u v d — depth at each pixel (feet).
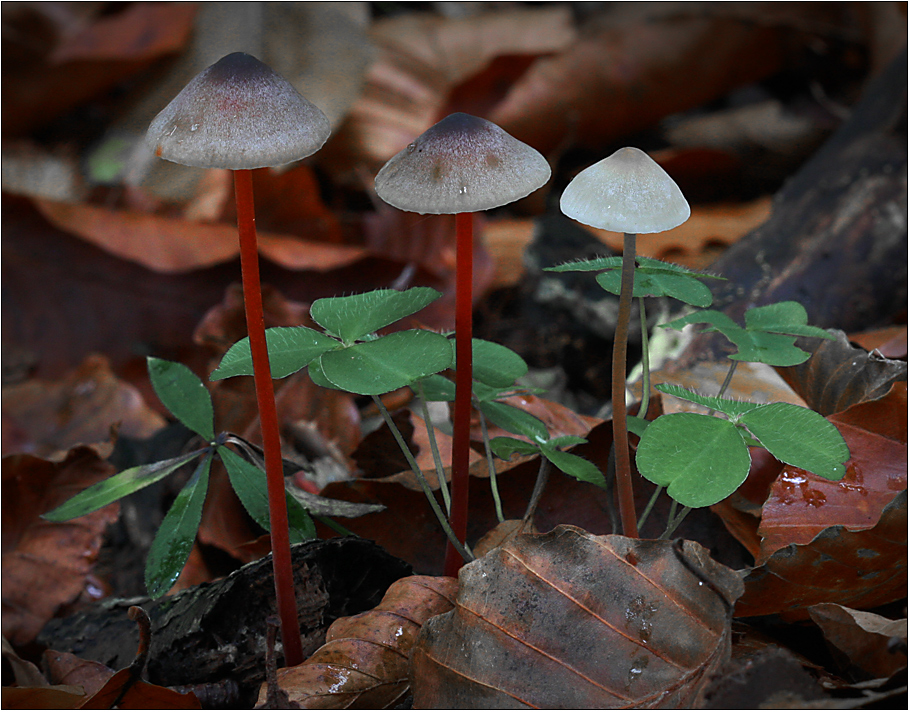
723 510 1.17
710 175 2.09
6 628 1.22
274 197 1.81
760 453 1.18
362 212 2.11
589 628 1.05
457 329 1.08
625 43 2.16
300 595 1.13
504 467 1.20
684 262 1.84
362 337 1.12
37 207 1.57
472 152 1.04
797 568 1.07
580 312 1.62
